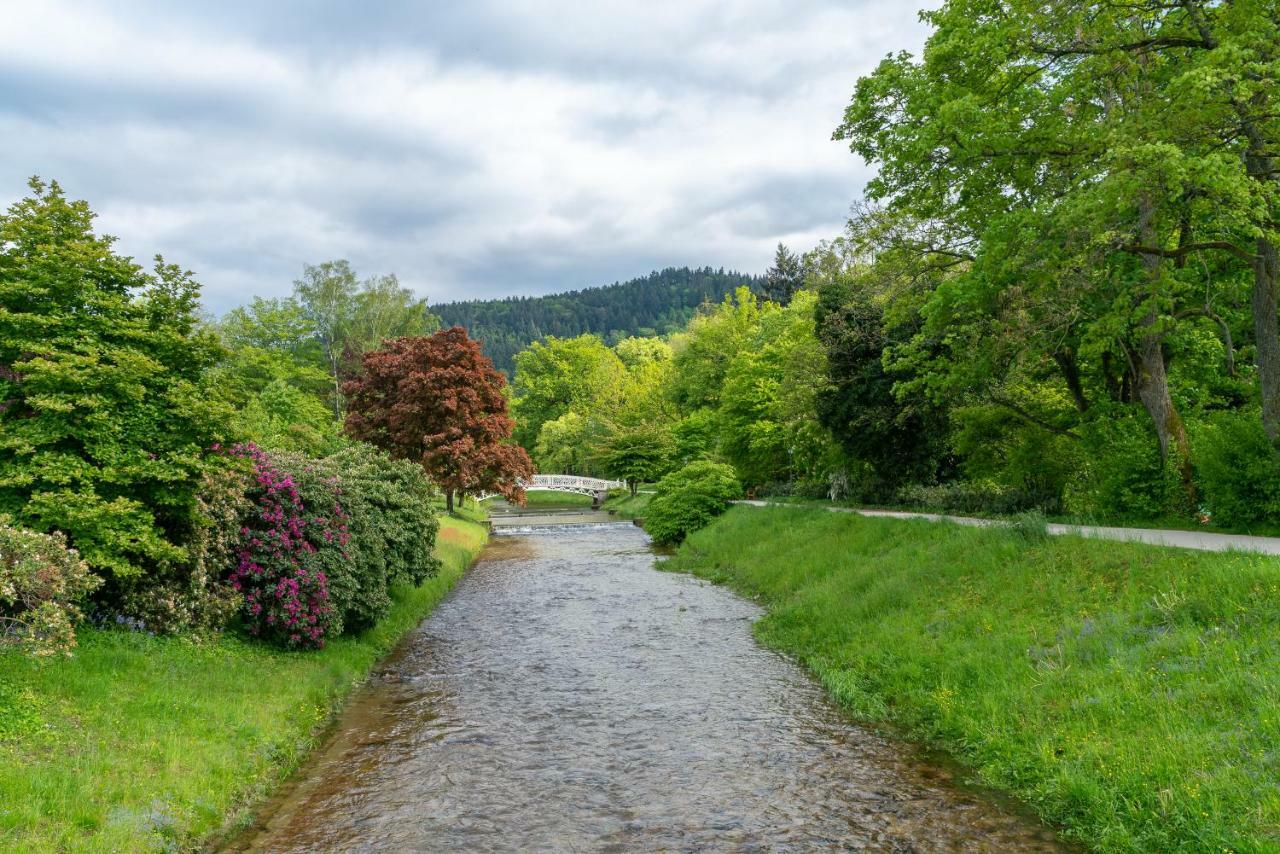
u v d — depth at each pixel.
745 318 60.16
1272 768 6.42
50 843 5.82
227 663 10.75
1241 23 12.42
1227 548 10.59
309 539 13.25
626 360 102.25
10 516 7.96
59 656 8.48
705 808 7.68
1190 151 12.77
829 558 19.03
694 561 26.14
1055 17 14.01
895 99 17.33
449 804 7.83
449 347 34.38
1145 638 9.27
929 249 21.02
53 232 10.37
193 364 11.38
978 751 8.68
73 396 9.56
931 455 25.03
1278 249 14.28
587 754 9.23
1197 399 20.44
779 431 36.16
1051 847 6.70
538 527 44.56
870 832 7.09
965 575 13.77
